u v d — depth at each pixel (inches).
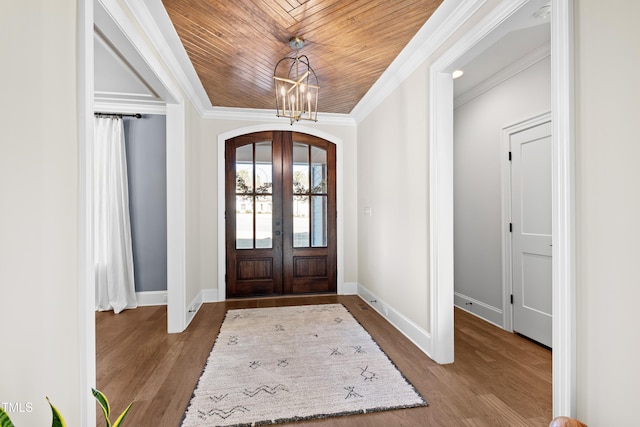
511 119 114.5
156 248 152.3
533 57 103.0
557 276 51.3
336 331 114.0
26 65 37.3
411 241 106.1
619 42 42.9
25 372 36.9
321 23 83.5
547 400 70.6
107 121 145.5
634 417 41.8
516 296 112.9
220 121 159.0
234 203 162.6
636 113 41.1
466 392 73.7
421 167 99.3
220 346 100.3
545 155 102.3
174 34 87.9
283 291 167.6
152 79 92.1
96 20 62.6
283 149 167.2
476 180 133.9
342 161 172.2
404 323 110.6
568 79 49.2
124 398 71.5
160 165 152.4
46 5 40.6
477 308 133.0
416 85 102.5
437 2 75.1
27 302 37.4
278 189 166.9
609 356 44.7
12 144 35.3
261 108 154.5
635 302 41.6
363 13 79.0
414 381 78.8
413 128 104.7
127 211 146.7
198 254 148.2
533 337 105.3
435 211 89.9
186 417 64.6
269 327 118.5
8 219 34.7
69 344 45.3
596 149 46.2
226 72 113.7
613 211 44.0
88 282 48.6
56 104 42.7
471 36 73.1
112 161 144.9
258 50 98.1
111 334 111.9
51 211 41.6
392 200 122.4
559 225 51.0
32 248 38.3
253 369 85.0
